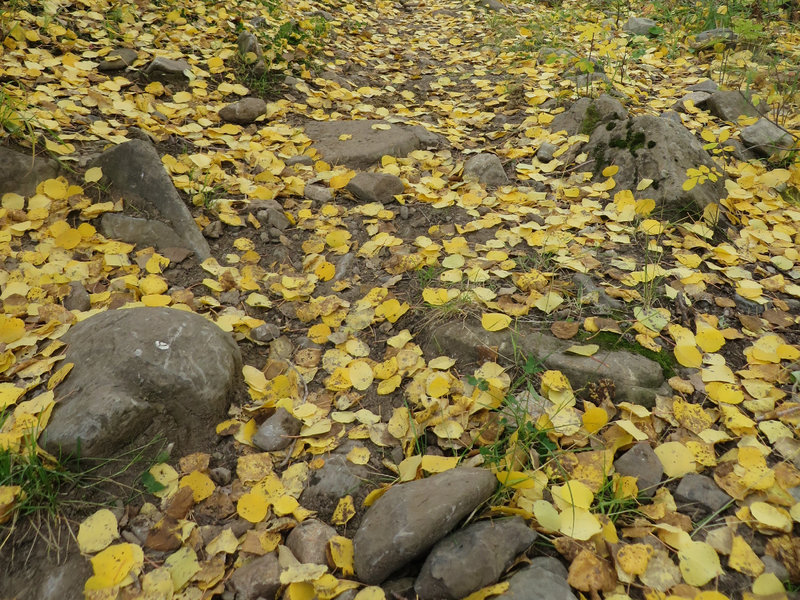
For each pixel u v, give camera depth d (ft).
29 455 5.36
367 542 4.96
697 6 18.63
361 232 9.55
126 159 9.22
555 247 8.53
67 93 11.35
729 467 5.64
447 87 15.49
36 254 8.20
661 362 6.71
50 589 4.85
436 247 8.61
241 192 10.09
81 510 5.38
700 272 8.20
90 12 14.10
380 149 11.34
